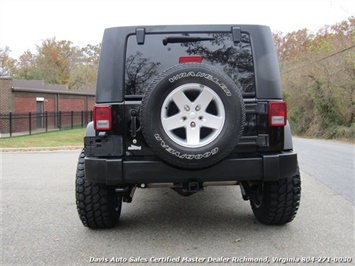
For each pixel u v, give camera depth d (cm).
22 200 615
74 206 575
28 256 379
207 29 407
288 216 442
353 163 1017
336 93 2647
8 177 834
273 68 406
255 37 408
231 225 470
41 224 484
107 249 395
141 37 405
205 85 360
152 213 532
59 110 3353
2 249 398
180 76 358
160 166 384
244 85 404
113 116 396
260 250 387
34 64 7156
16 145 1638
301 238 420
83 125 3531
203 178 387
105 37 407
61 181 784
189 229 457
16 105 2759
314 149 1516
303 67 3234
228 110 362
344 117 2641
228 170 387
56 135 2288
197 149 360
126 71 402
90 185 425
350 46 2639
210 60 406
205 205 574
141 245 405
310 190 662
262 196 448
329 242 407
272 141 400
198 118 365
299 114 3131
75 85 6406
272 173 389
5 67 6353
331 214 512
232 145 365
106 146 393
